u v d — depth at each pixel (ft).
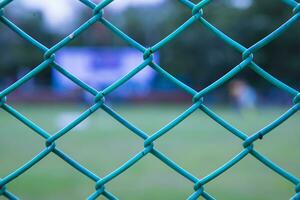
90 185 27.84
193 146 45.70
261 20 113.80
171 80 6.10
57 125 66.33
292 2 5.97
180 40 118.52
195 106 6.11
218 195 25.17
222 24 115.24
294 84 117.80
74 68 141.79
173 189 27.27
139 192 26.55
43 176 30.22
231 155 39.78
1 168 34.01
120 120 6.12
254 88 118.42
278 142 46.60
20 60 136.26
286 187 26.68
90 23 5.97
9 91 6.01
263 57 116.67
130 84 128.26
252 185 27.30
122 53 141.49
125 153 42.01
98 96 6.06
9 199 6.26
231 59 117.50
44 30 132.87
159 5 128.57
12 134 56.18
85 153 42.19
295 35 112.98
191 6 6.00
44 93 123.34
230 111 93.76
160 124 67.46
